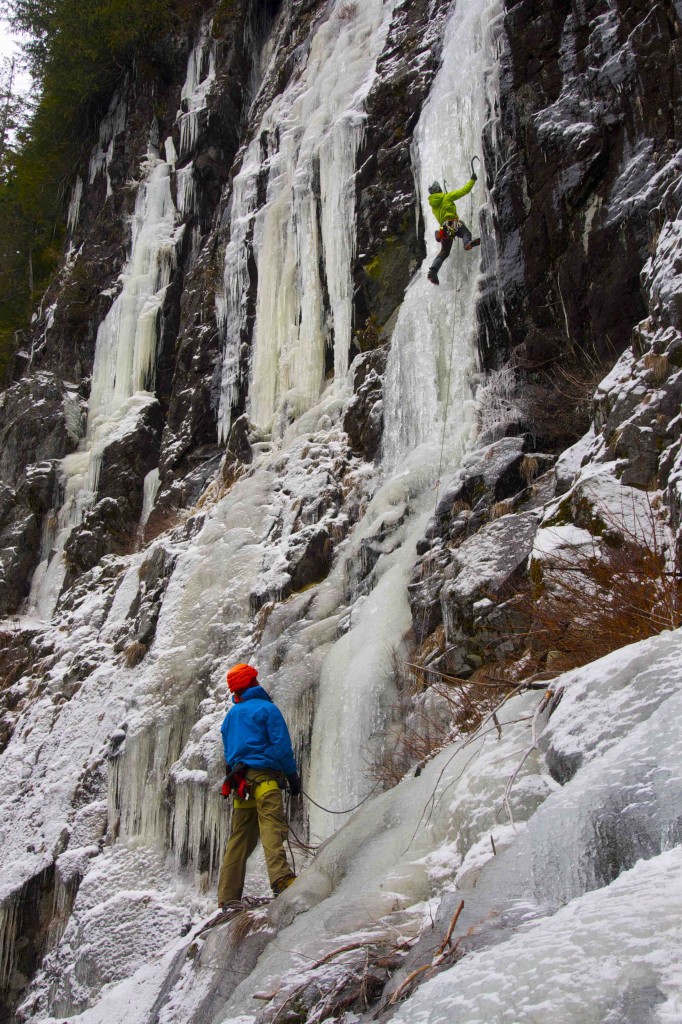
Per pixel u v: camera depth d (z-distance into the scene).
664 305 6.62
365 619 8.70
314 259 14.91
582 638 4.97
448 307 11.27
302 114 17.19
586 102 9.79
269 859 5.52
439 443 10.30
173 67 24.00
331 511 11.31
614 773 2.85
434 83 13.76
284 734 5.96
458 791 4.10
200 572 11.96
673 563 4.88
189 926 8.81
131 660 12.62
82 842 11.20
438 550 8.20
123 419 19.34
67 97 26.20
